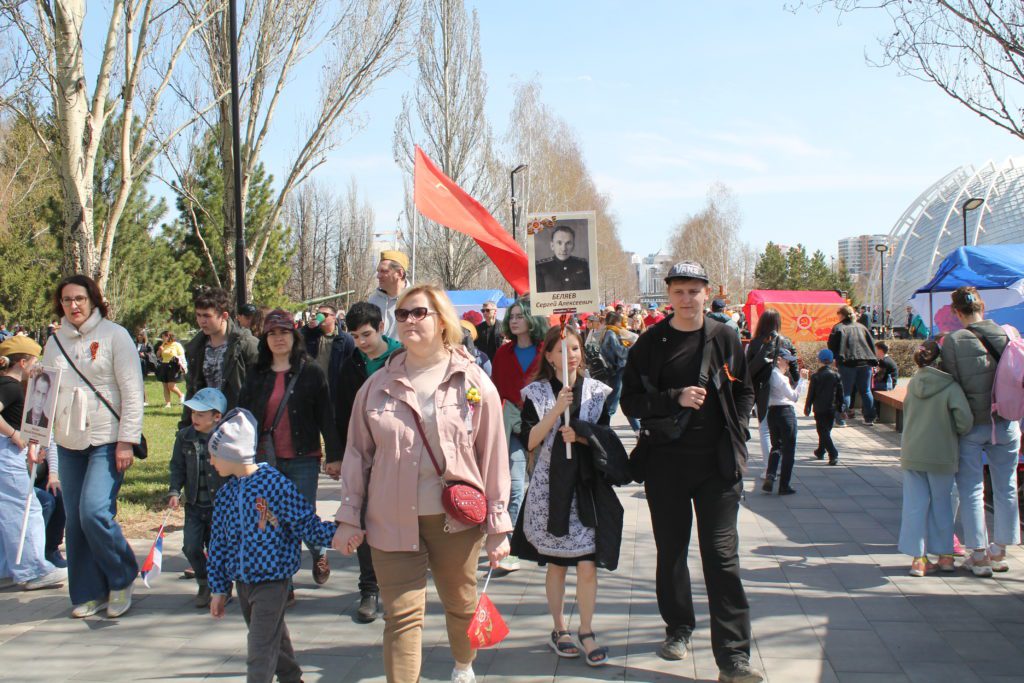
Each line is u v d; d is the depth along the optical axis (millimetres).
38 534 6402
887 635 5012
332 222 69500
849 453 12180
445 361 4008
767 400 8914
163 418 18953
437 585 4035
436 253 35219
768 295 27625
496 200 38500
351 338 6648
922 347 6211
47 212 32531
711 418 4449
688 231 90750
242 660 4875
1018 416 5895
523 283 8062
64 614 5742
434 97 32625
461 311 26688
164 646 5113
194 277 37438
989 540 7137
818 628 5148
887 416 15688
